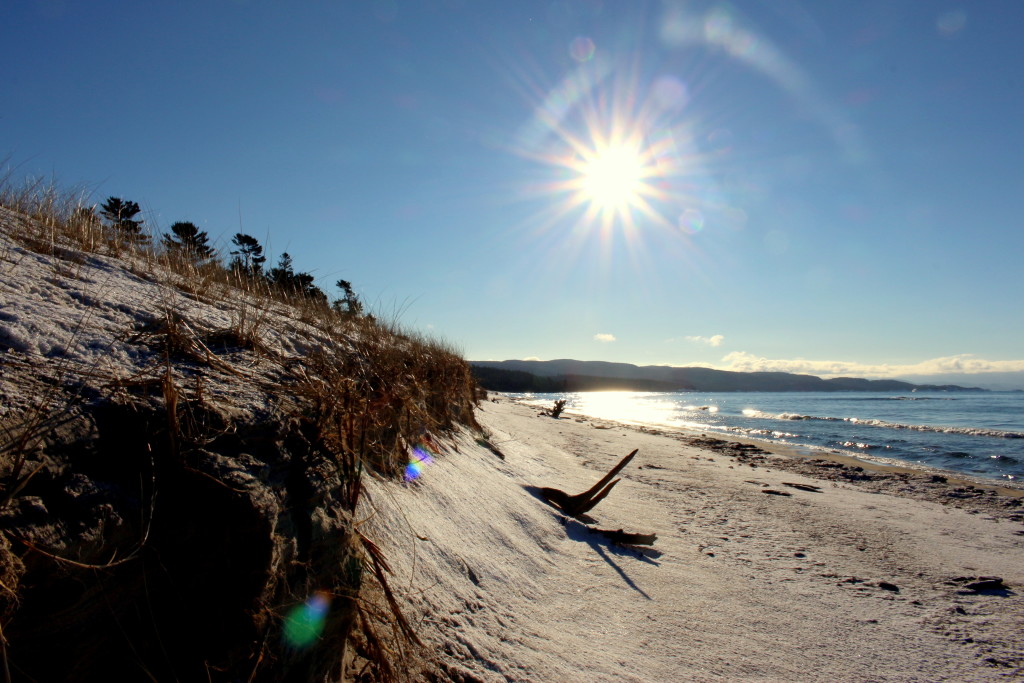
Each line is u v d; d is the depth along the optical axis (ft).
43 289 10.22
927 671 13.12
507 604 12.24
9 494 4.95
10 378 6.57
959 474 51.62
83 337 8.57
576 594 14.57
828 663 13.00
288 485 7.38
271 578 6.28
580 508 22.70
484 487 18.93
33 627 4.77
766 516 27.35
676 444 64.49
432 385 22.27
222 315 13.84
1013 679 12.96
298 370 11.20
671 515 25.84
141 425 6.54
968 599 18.11
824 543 23.34
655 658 12.02
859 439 83.35
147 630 5.54
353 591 7.88
